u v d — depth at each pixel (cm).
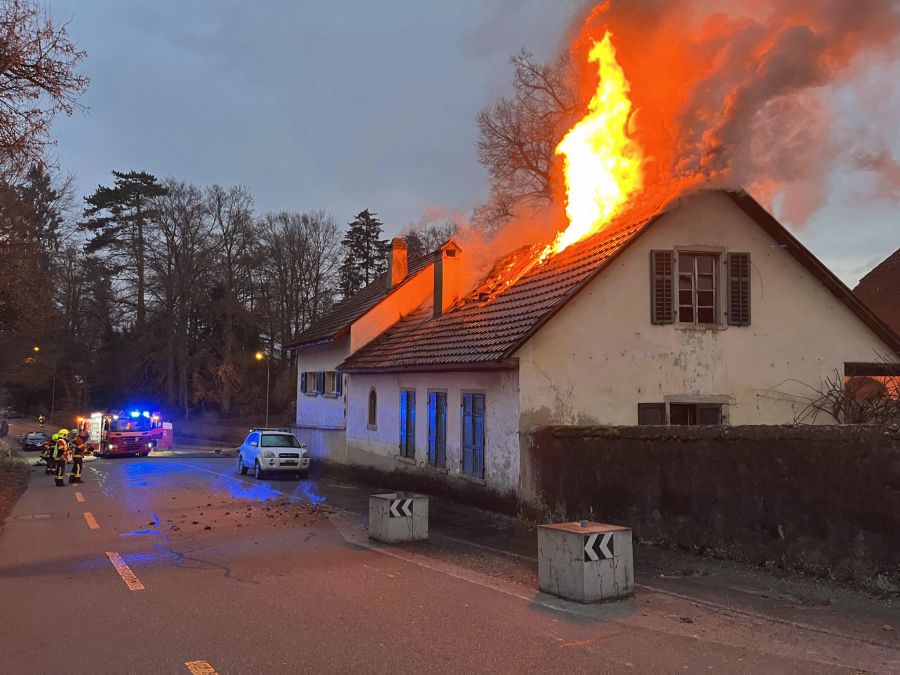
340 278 6525
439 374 1516
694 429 862
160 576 773
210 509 1370
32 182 1761
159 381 5788
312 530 1097
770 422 1311
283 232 6216
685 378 1282
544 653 510
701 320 1318
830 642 531
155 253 5638
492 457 1277
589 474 1015
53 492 1733
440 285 1894
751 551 780
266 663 490
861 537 675
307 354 2825
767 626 572
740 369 1312
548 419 1199
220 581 745
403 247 2455
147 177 5988
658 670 476
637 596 673
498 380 1268
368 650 517
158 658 501
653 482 912
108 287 5769
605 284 1260
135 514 1304
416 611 623
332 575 773
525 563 838
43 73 1238
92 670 478
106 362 6456
